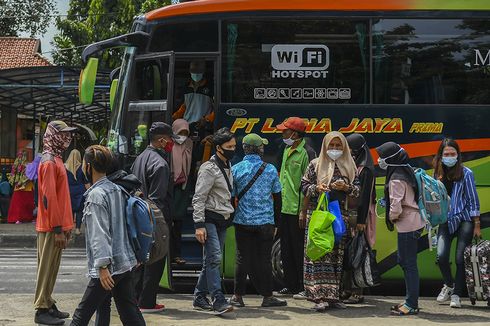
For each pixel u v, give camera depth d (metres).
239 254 9.25
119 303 6.34
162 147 9.10
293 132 10.02
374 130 10.45
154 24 10.71
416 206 8.78
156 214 7.59
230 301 9.34
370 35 10.55
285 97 10.50
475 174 10.43
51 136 8.09
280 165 10.41
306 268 9.07
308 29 10.57
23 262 15.74
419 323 8.32
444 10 10.59
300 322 8.32
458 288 9.48
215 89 10.53
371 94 10.48
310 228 8.74
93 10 33.88
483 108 10.46
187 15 10.66
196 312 8.93
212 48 10.61
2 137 27.31
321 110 10.46
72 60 34.69
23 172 22.08
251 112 10.47
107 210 6.10
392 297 10.40
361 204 9.07
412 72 10.52
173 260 10.48
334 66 10.52
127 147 10.75
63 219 8.03
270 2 10.58
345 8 10.58
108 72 21.16
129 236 6.23
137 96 10.80
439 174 9.63
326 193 8.88
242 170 9.12
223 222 8.88
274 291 10.66
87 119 33.06
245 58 10.55
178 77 11.00
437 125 10.45
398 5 10.58
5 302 9.64
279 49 10.55
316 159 9.20
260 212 9.07
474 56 10.55
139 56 10.73
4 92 23.53
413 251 8.82
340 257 9.05
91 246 6.00
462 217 9.48
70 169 18.17
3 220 22.69
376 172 10.40
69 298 10.23
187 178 10.55
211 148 10.64
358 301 9.70
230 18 10.60
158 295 10.58
